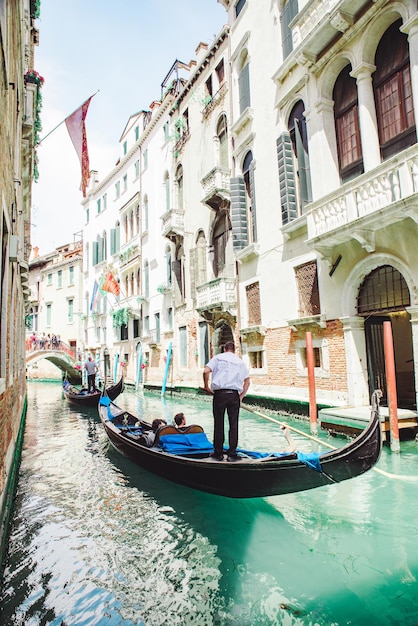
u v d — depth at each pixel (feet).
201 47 56.18
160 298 65.21
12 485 18.65
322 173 28.48
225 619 10.23
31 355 85.61
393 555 12.62
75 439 32.76
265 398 36.04
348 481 18.43
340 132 28.60
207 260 50.14
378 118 25.21
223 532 14.93
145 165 72.95
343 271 27.50
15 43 19.25
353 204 23.90
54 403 58.75
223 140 47.39
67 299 110.63
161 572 12.55
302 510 16.05
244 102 41.01
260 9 38.27
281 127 34.83
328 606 10.51
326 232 25.76
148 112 78.69
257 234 38.32
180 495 18.63
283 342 34.50
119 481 21.16
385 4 23.53
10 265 17.42
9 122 16.52
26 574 12.65
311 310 31.50
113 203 87.66
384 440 22.34
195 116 53.47
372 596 10.77
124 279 82.28
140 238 73.31
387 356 20.74
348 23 25.43
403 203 20.44
